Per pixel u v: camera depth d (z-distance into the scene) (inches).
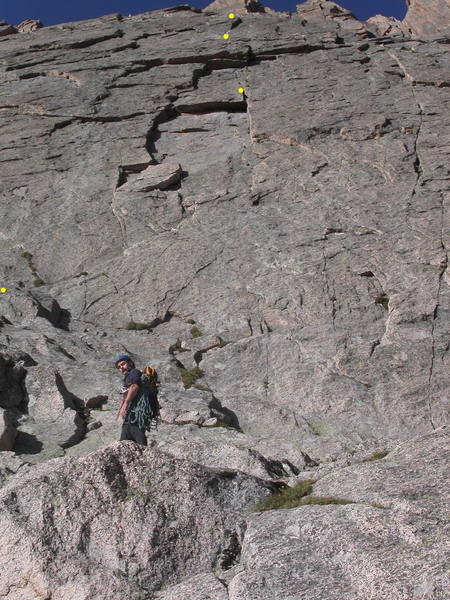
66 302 799.1
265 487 319.3
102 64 1174.3
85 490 292.0
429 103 1024.2
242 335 732.7
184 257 820.0
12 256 875.4
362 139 964.6
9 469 440.5
